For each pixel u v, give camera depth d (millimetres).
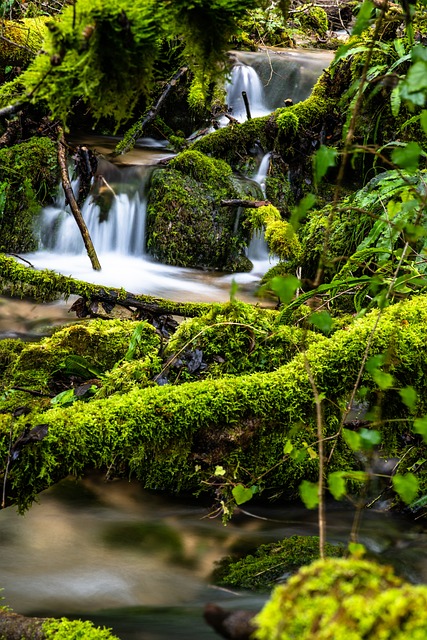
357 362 2908
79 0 1395
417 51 1585
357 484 3324
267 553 2984
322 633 791
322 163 1824
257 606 2584
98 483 3467
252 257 7664
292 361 2998
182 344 3354
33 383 3537
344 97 2641
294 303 3309
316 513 3293
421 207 2047
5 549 3010
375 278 2678
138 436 2678
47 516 3246
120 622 2531
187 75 9086
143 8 1415
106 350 3701
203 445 2822
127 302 4441
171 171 7824
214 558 2980
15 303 6051
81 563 2930
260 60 10242
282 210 7734
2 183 7207
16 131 7988
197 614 2576
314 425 2918
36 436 2521
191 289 6871
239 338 3316
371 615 782
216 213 7578
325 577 842
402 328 2977
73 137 9273
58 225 7637
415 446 3250
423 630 757
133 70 1516
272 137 7980
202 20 1503
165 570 2895
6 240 7547
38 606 2652
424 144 6715
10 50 7949
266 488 3246
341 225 5609
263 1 1531
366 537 3109
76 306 4504
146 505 3340
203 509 3320
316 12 12336
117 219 7723
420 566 2914
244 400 2811
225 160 8211
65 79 1470
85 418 2631
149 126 9523
